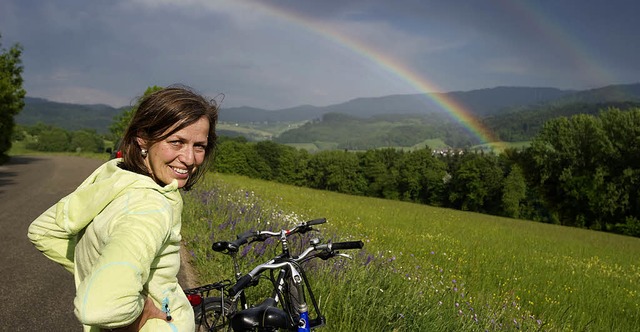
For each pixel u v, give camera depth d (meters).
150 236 1.40
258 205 11.27
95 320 1.23
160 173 1.68
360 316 4.58
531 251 17.70
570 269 14.24
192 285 5.80
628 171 67.00
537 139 78.69
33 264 7.65
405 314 4.73
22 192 18.81
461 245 15.93
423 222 22.78
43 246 1.73
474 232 21.83
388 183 125.50
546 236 25.84
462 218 31.50
